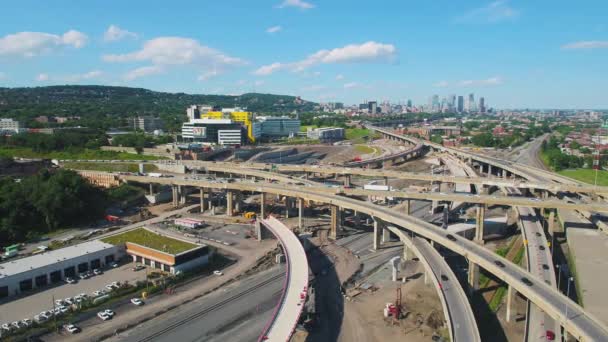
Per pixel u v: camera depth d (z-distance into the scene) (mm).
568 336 129250
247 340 134125
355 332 140250
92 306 154125
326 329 142125
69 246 196875
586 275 178750
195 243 198625
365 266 196375
